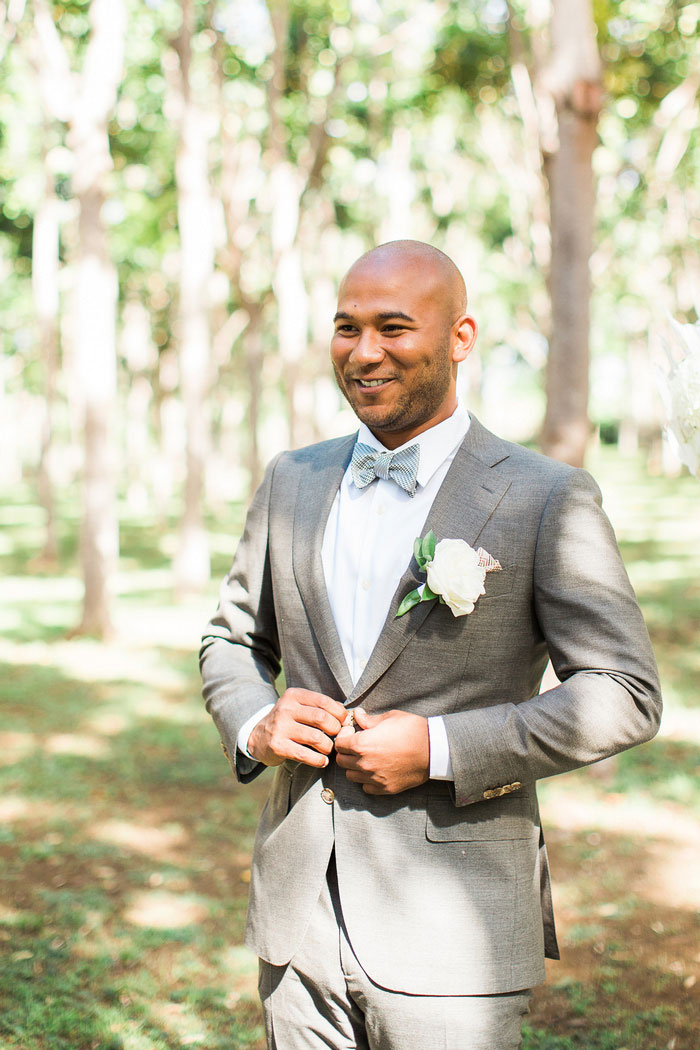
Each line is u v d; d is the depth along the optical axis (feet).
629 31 37.86
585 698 5.47
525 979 5.68
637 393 119.24
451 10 44.47
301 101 50.21
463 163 63.87
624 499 88.94
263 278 59.93
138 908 13.84
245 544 6.98
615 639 5.64
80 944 12.59
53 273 50.90
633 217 64.23
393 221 52.90
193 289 41.70
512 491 5.95
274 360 100.22
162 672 28.94
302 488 6.65
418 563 5.76
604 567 5.75
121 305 80.07
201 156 41.16
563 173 19.35
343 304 5.89
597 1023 11.00
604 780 19.26
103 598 33.71
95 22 31.53
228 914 13.75
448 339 5.93
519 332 90.53
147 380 97.40
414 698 5.87
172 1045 10.40
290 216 49.39
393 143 52.42
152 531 73.77
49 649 31.81
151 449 117.08
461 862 5.75
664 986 11.75
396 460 6.10
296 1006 5.98
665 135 44.42
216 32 44.68
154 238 54.34
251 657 6.86
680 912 13.76
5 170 53.16
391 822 5.80
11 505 105.40
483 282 81.71
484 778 5.50
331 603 6.20
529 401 194.29
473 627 5.80
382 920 5.70
